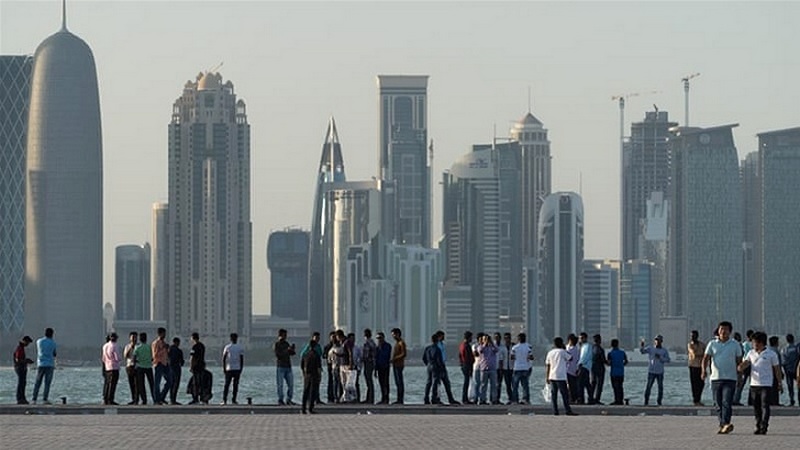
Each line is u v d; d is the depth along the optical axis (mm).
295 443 79688
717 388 86375
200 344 116875
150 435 85688
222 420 101438
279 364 115125
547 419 103188
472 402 117500
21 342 115125
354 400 116500
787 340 114000
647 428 92438
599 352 117125
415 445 78312
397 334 116188
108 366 114688
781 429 91750
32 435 85625
